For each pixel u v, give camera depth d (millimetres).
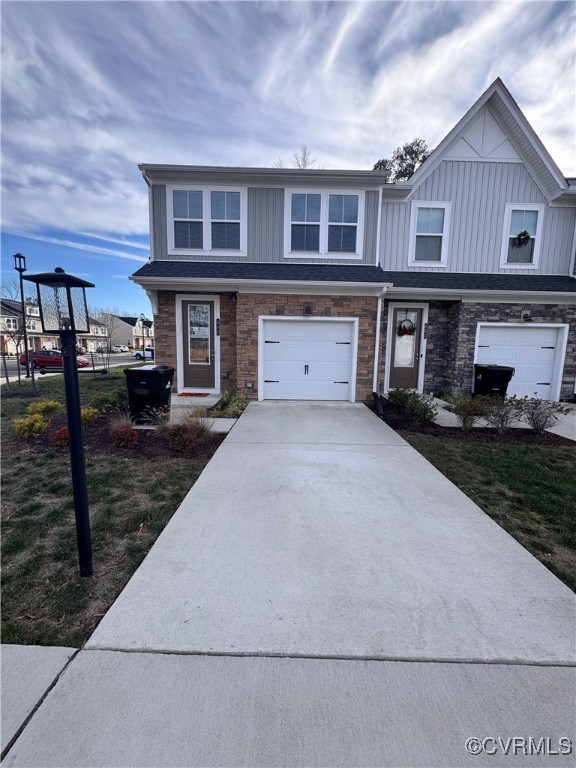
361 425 6602
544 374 9469
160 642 1944
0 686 1688
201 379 9258
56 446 5328
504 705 1638
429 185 9609
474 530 3168
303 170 8398
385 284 7918
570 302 9109
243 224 8906
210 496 3730
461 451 5348
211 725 1522
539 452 5375
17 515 3357
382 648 1930
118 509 3449
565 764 1418
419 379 10047
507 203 9703
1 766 1373
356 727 1527
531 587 2453
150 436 5801
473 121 9391
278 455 4988
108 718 1547
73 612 2176
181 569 2568
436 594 2363
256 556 2734
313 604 2248
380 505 3600
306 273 8438
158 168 8445
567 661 1877
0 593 2340
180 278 7957
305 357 8539
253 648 1915
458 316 9203
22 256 11469
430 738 1492
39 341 36375
